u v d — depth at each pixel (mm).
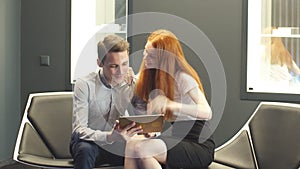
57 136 3361
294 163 2900
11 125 4578
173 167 2588
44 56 4613
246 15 4113
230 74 4156
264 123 3125
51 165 2969
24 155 3100
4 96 4449
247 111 4129
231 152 3141
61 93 3521
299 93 4008
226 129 4152
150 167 2482
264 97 4086
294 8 4051
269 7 4090
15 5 4574
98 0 4426
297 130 2955
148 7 4297
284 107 3094
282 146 2994
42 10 4602
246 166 3070
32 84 4660
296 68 4059
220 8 4156
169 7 4250
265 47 4109
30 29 4641
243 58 4125
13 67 4578
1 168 4324
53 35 4590
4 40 4422
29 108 3369
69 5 4520
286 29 4070
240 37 4129
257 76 4117
